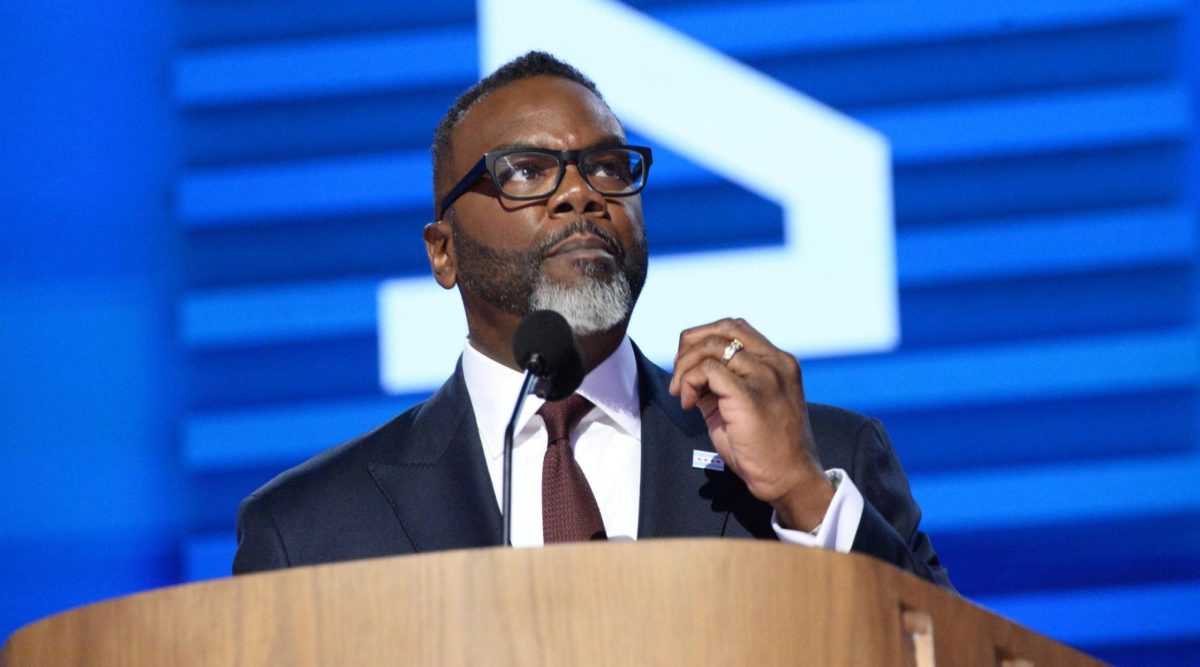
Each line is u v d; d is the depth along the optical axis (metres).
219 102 13.95
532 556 5.14
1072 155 13.30
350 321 13.62
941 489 12.98
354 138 13.90
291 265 13.73
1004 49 13.48
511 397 8.00
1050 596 12.83
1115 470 12.90
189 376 13.60
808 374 13.17
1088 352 13.04
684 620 5.11
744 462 7.04
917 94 13.48
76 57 13.95
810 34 13.55
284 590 5.25
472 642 5.10
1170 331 13.02
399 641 5.13
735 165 13.44
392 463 7.95
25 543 13.35
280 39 14.02
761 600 5.17
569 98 8.06
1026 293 13.16
